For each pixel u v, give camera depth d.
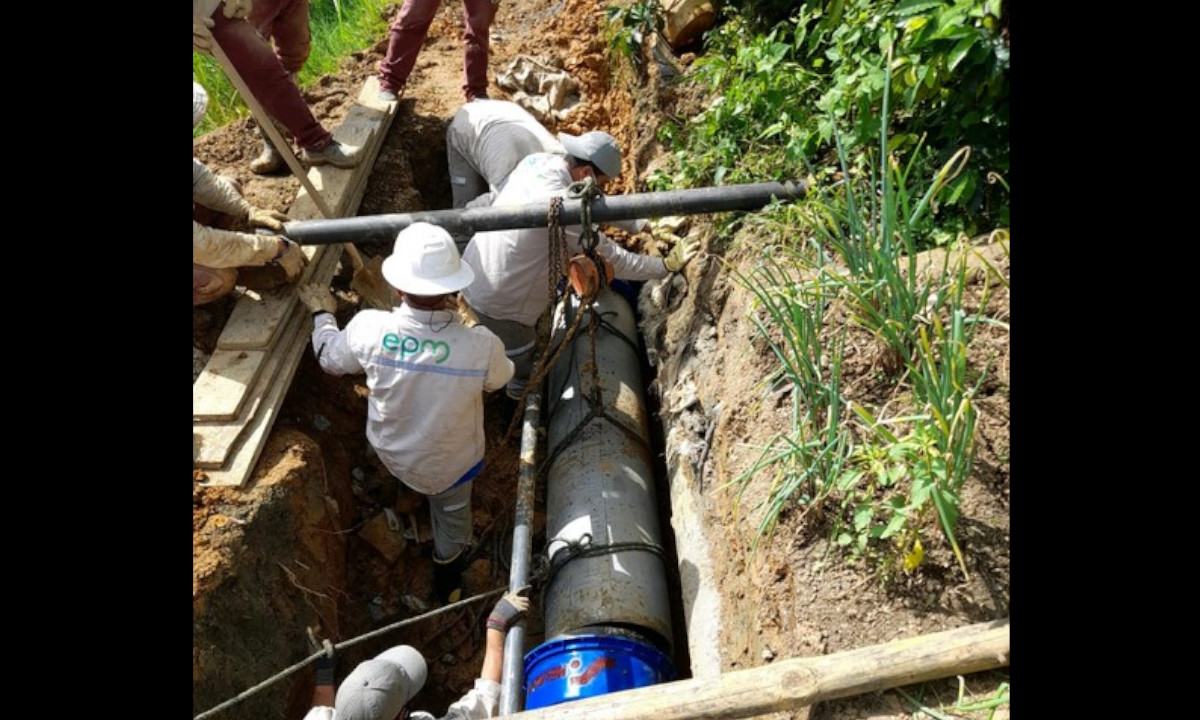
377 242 5.04
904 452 3.03
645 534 4.12
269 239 4.31
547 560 4.05
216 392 4.14
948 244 3.47
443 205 5.82
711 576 3.78
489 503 4.97
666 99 5.45
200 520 3.82
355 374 4.88
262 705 3.70
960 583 2.97
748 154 4.68
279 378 4.35
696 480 4.07
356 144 5.31
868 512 3.05
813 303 3.78
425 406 4.05
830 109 3.93
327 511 4.34
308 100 5.93
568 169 4.71
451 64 6.35
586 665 3.55
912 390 3.38
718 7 5.52
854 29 4.16
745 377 3.90
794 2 5.10
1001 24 3.54
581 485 4.27
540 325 4.99
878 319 3.40
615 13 5.86
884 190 3.32
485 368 4.07
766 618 3.19
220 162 5.26
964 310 3.51
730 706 2.70
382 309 5.02
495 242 4.72
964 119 3.80
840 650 2.93
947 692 2.73
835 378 3.21
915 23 3.63
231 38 4.60
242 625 3.70
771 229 4.28
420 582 4.71
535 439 4.40
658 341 4.92
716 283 4.49
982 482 3.14
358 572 4.63
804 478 3.12
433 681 4.45
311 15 6.84
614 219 4.39
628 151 5.78
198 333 4.42
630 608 3.80
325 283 4.75
